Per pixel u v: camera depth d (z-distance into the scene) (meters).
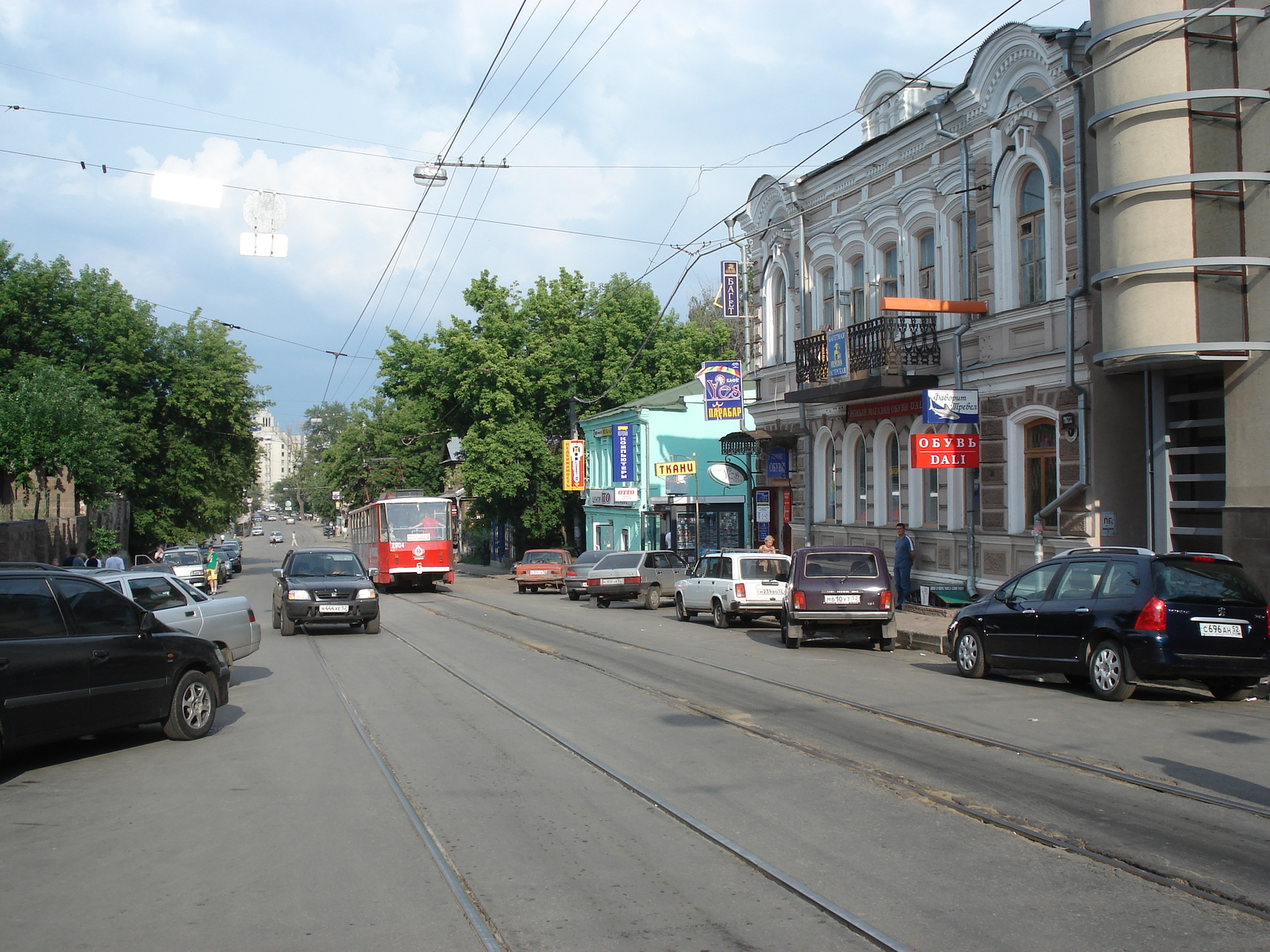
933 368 21.22
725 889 5.59
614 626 22.42
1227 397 14.80
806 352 24.28
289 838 6.68
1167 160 14.73
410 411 67.81
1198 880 5.61
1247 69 14.79
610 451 46.38
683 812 7.09
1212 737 9.41
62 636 8.91
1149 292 14.83
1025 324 18.64
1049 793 7.45
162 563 36.97
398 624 23.66
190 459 49.72
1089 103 17.12
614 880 5.76
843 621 17.12
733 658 16.09
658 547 41.81
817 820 6.84
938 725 10.05
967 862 5.96
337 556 22.48
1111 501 17.02
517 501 50.31
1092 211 17.03
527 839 6.57
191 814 7.34
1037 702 11.47
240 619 14.32
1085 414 17.12
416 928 5.08
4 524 25.44
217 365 50.72
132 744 10.03
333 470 80.25
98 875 5.98
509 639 19.30
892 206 22.86
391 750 9.41
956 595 20.33
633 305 52.53
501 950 4.79
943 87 23.55
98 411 31.38
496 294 48.62
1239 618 11.15
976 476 20.22
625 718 10.74
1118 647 11.45
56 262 45.41
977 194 20.00
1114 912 5.16
